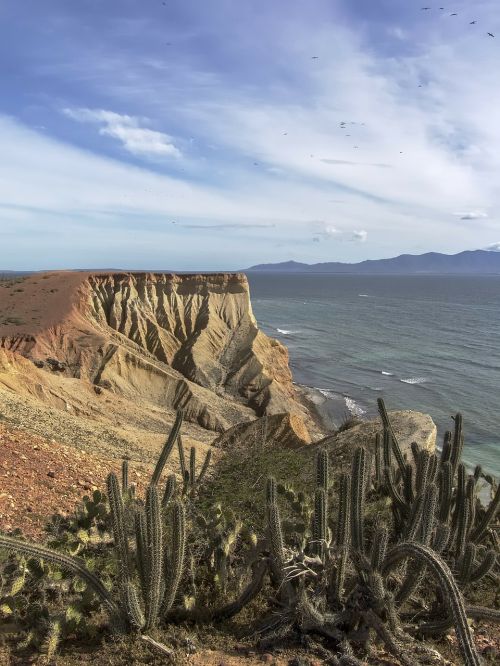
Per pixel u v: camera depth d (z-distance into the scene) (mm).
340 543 4594
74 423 18734
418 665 3859
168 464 15266
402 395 46188
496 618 4492
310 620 4219
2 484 8242
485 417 38000
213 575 5133
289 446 19016
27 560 4785
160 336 51031
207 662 3947
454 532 6238
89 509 5688
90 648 4148
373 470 8453
